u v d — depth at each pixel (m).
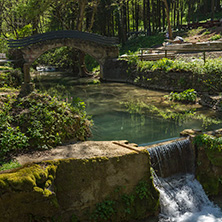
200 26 34.12
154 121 12.81
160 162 8.70
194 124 12.16
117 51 27.42
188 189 8.65
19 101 9.49
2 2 37.44
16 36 37.75
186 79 18.31
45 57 42.03
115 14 40.06
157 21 44.06
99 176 7.01
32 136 8.11
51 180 6.38
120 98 17.92
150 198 7.53
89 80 27.58
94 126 12.20
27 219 6.02
